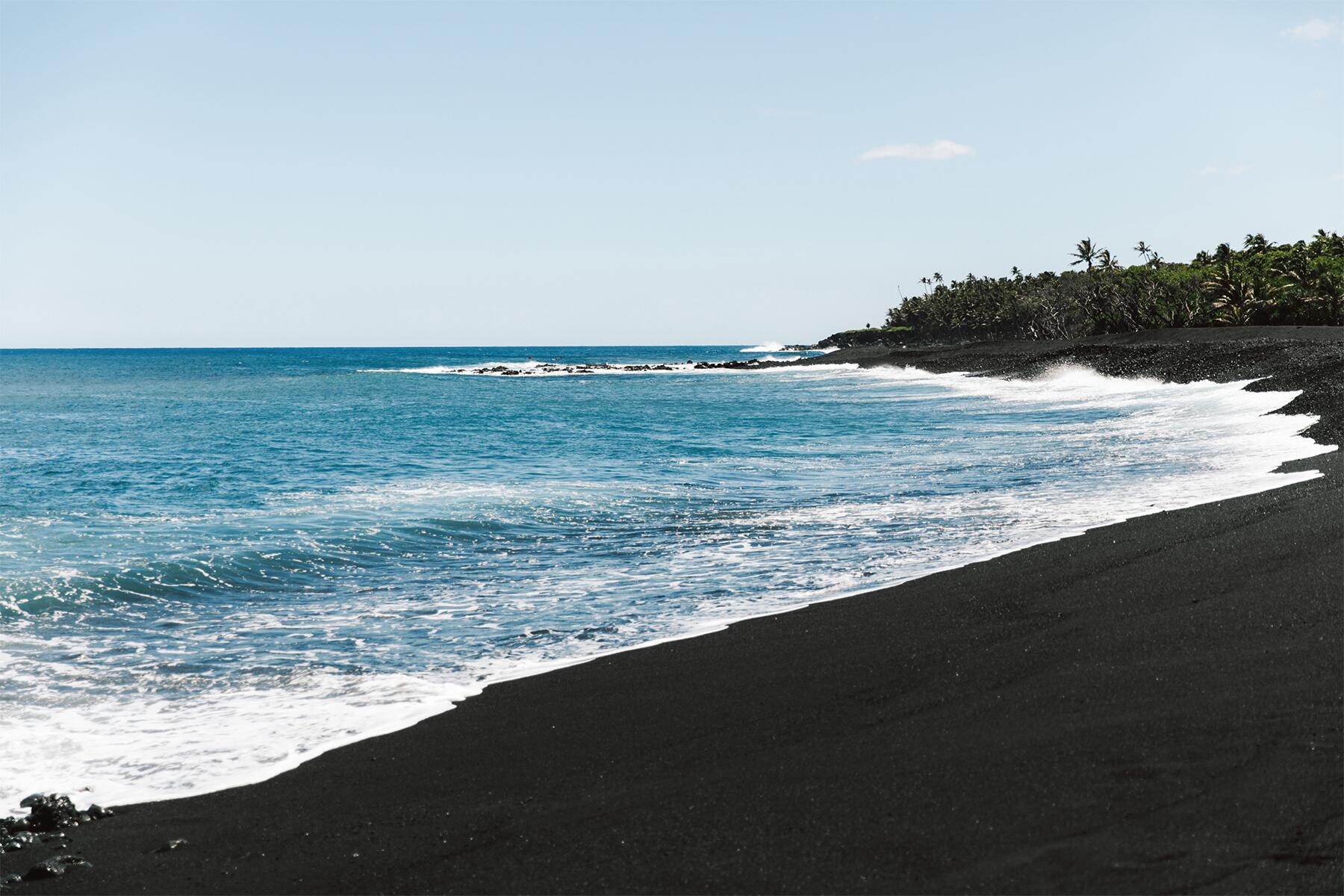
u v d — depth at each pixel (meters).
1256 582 8.08
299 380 105.19
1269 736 4.47
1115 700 5.44
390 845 4.62
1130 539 11.02
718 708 6.45
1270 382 34.91
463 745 6.10
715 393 68.69
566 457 25.56
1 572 11.93
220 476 22.69
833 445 27.80
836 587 10.23
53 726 6.77
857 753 5.18
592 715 6.54
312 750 6.16
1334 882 3.20
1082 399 44.19
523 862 4.25
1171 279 98.06
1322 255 91.38
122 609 10.34
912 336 172.00
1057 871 3.54
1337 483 13.09
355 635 9.22
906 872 3.70
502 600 10.52
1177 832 3.70
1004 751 4.83
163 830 5.02
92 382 100.31
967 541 12.30
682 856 4.09
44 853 4.78
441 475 21.91
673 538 13.80
